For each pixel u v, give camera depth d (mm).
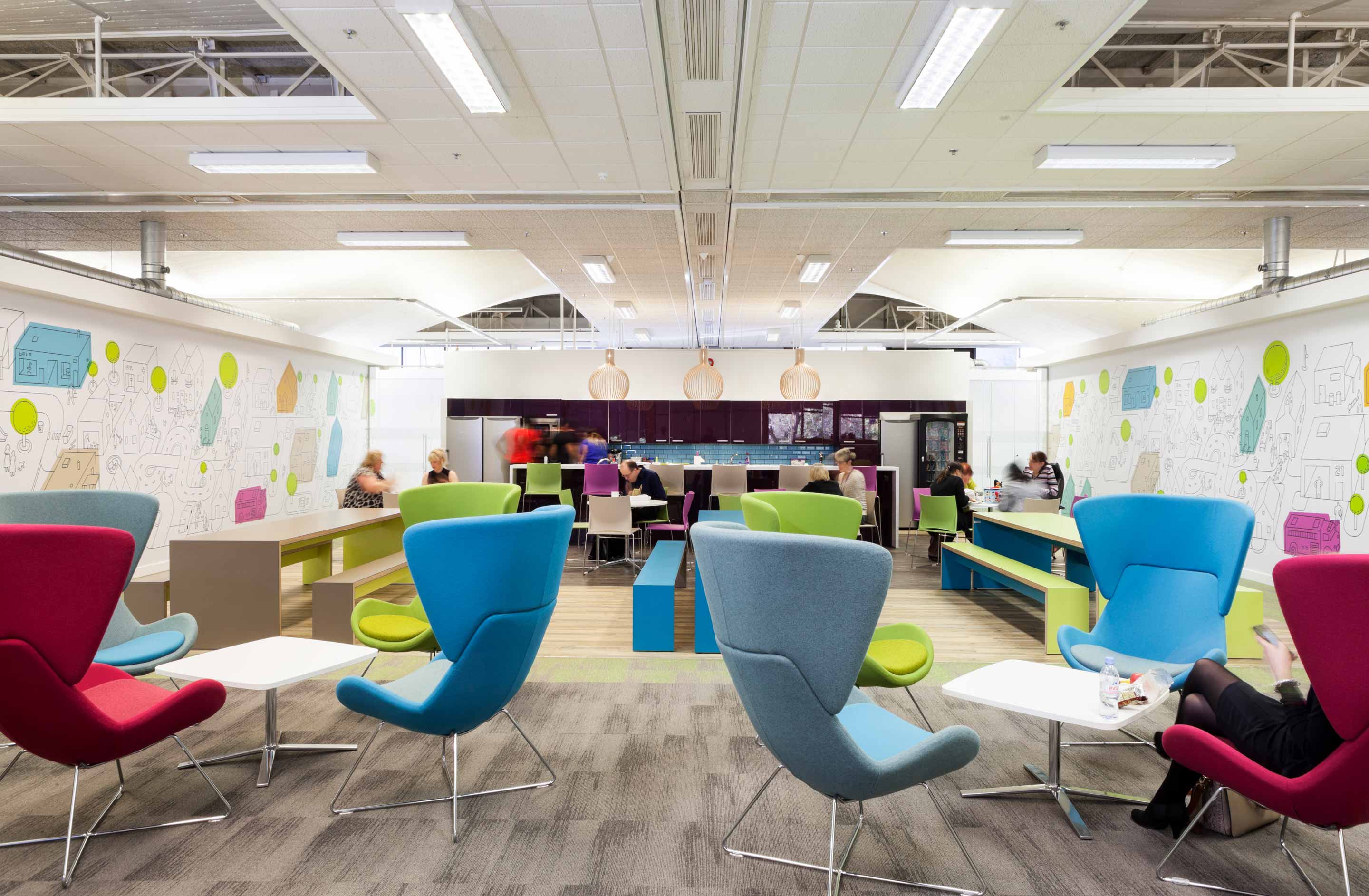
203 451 8844
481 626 2516
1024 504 7340
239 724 3547
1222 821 2557
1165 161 5719
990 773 3059
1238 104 4973
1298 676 4230
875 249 8586
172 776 3008
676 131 5477
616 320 14164
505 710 3758
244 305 12219
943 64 4434
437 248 8656
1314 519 7113
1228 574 3150
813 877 2318
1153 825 2609
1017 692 2541
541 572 2668
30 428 6473
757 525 3785
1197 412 9070
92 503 3488
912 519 10336
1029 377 14141
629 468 8195
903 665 3064
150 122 5188
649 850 2465
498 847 2480
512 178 6328
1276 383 7680
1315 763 2031
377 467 6848
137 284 7633
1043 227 7738
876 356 13953
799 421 14062
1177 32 5430
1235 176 6234
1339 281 6566
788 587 1953
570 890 2238
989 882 2291
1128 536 3518
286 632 5094
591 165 6043
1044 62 4445
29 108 5125
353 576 5004
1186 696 2566
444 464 7457
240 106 5129
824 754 2006
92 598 2225
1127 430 10719
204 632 4457
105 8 5129
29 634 2143
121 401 7504
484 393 14133
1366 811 1907
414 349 20391
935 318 17266
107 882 2268
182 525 8461
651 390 14117
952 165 6023
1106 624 3486
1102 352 11055
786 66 4520
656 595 4871
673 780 2969
